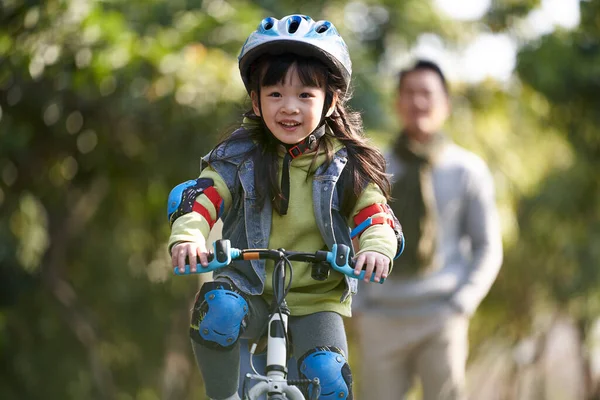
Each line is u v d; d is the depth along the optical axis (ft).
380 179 25.58
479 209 43.50
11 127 65.26
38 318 78.33
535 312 116.67
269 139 25.54
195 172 63.00
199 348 24.17
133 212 80.94
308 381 23.86
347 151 25.64
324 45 24.77
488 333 122.62
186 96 58.80
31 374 77.82
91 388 80.18
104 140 69.21
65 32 59.72
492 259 43.37
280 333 23.95
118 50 59.31
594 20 81.97
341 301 25.52
